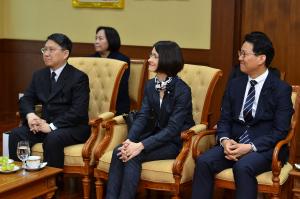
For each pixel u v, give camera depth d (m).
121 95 4.31
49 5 5.86
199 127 3.32
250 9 4.83
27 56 6.10
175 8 5.18
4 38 6.16
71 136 3.58
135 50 5.41
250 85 3.17
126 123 3.60
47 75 3.85
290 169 3.10
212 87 3.56
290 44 4.70
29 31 6.03
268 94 3.10
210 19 5.00
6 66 6.23
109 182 3.16
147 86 3.42
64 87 3.76
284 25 4.71
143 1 5.33
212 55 4.98
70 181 4.15
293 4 4.65
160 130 3.34
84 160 3.46
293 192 2.85
